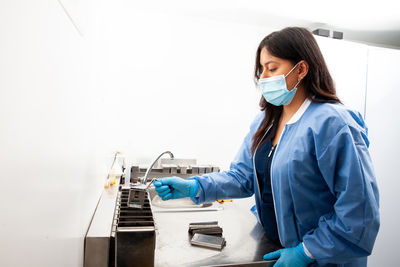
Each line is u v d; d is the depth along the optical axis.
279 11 1.83
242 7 1.79
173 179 1.13
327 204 0.92
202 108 2.02
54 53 0.43
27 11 0.32
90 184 0.86
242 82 2.10
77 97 0.62
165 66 1.93
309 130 0.90
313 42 0.95
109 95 1.54
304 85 1.02
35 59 0.35
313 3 1.70
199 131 2.02
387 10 1.75
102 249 0.74
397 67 1.93
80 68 0.65
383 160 1.90
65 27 0.50
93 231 0.77
